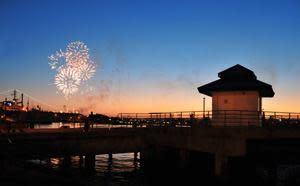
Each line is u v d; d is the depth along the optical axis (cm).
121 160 4925
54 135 2656
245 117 3391
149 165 3403
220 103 3525
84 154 2814
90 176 3200
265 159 3189
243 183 2922
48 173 2573
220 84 3569
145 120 3981
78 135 2789
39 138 2581
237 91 3453
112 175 3494
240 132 2814
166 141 3366
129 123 4153
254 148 3080
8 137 2452
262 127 2914
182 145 3183
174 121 3659
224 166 2811
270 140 3170
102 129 3119
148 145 3322
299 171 3253
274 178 3164
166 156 3447
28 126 3712
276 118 3534
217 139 2872
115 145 3022
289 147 3122
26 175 2281
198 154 3294
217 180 2842
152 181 3238
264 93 3762
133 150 3162
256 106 3419
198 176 3222
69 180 2459
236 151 2781
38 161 3881
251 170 3066
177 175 3334
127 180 3259
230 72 3712
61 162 3816
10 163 2555
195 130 3056
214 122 3491
